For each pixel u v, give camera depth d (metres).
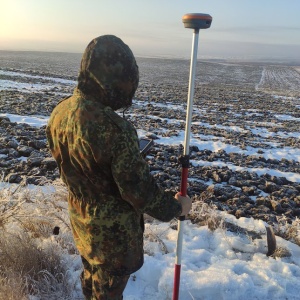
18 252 2.39
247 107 13.17
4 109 8.46
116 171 1.42
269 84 29.59
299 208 4.04
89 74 1.45
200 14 1.79
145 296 2.34
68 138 1.50
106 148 1.42
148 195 1.47
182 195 1.75
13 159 4.72
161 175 4.51
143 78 25.20
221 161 5.72
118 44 1.45
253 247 2.97
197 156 5.86
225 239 3.04
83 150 1.45
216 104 13.30
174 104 12.33
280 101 16.12
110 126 1.42
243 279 2.41
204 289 2.33
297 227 3.32
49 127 1.62
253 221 3.44
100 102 1.47
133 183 1.43
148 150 1.74
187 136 1.88
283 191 4.45
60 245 2.67
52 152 1.64
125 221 1.56
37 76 18.98
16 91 12.16
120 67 1.44
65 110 1.53
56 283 2.29
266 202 4.00
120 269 1.62
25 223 2.80
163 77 27.73
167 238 3.04
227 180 4.80
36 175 4.19
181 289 2.31
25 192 3.14
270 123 10.15
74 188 1.58
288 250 2.93
